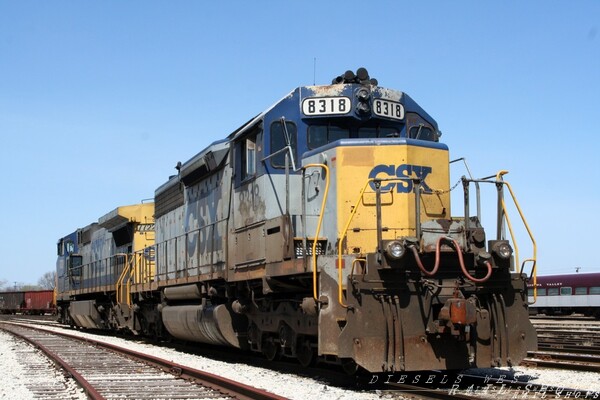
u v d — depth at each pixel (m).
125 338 23.27
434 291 9.45
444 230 9.70
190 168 15.84
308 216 11.00
